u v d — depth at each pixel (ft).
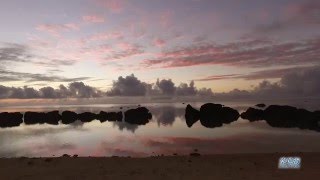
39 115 215.92
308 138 103.65
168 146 89.86
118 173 32.76
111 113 233.14
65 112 225.15
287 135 114.21
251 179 29.66
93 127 165.58
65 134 130.00
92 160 38.99
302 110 185.06
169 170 33.53
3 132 143.13
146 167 35.06
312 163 34.76
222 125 164.04
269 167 33.91
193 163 36.63
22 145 95.14
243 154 41.37
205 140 103.65
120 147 88.84
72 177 31.63
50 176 32.12
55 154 76.13
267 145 87.97
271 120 186.80
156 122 192.95
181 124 175.52
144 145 92.99
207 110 214.28
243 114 215.10
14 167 35.94
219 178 30.17
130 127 162.71
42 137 119.14
